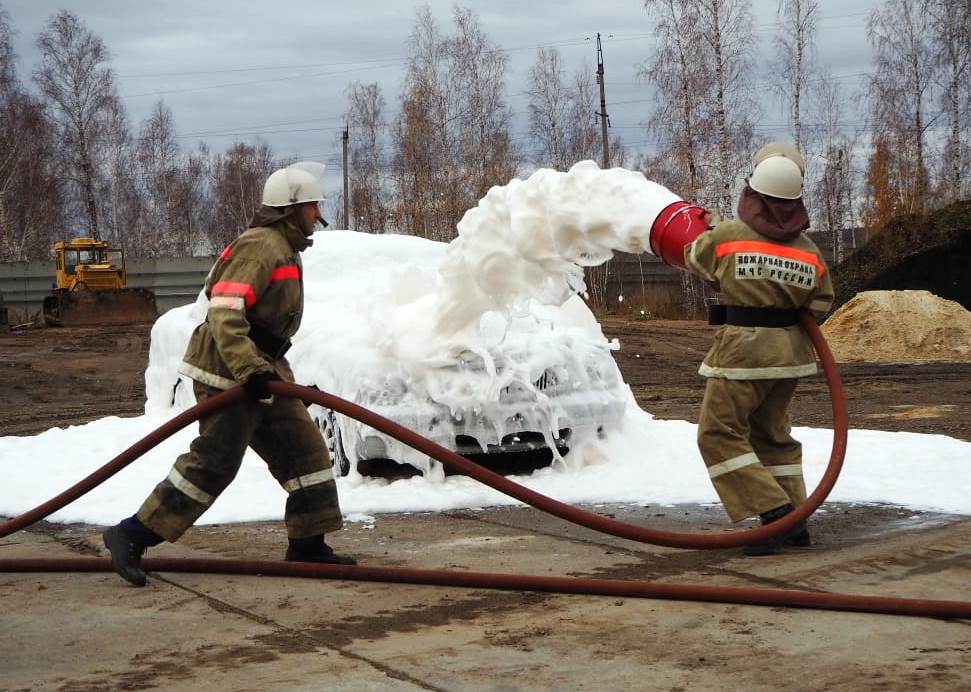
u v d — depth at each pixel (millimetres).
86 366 22047
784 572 4602
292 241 4902
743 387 5074
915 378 15523
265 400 4586
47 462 8047
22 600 4488
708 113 35438
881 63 36062
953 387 14055
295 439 4906
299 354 7441
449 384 6727
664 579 4570
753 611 4008
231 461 4719
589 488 6641
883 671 3293
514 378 6754
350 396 6836
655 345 24641
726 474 5082
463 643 3723
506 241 6344
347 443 6887
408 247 9219
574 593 4328
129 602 4414
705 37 35219
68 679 3447
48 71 51531
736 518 5059
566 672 3373
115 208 53438
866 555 4871
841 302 23172
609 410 7230
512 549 5234
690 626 3844
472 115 42812
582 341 7344
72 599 4480
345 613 4176
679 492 6512
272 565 4812
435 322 6770
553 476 6930
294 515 4926
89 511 6418
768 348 5066
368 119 50406
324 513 4918
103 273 36969
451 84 43250
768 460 5293
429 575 4543
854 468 7121
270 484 6980
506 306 6605
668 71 36062
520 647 3654
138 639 3879
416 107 42750
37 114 50812
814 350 5301
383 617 4105
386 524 5938
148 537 4652
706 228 5328
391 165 45812
